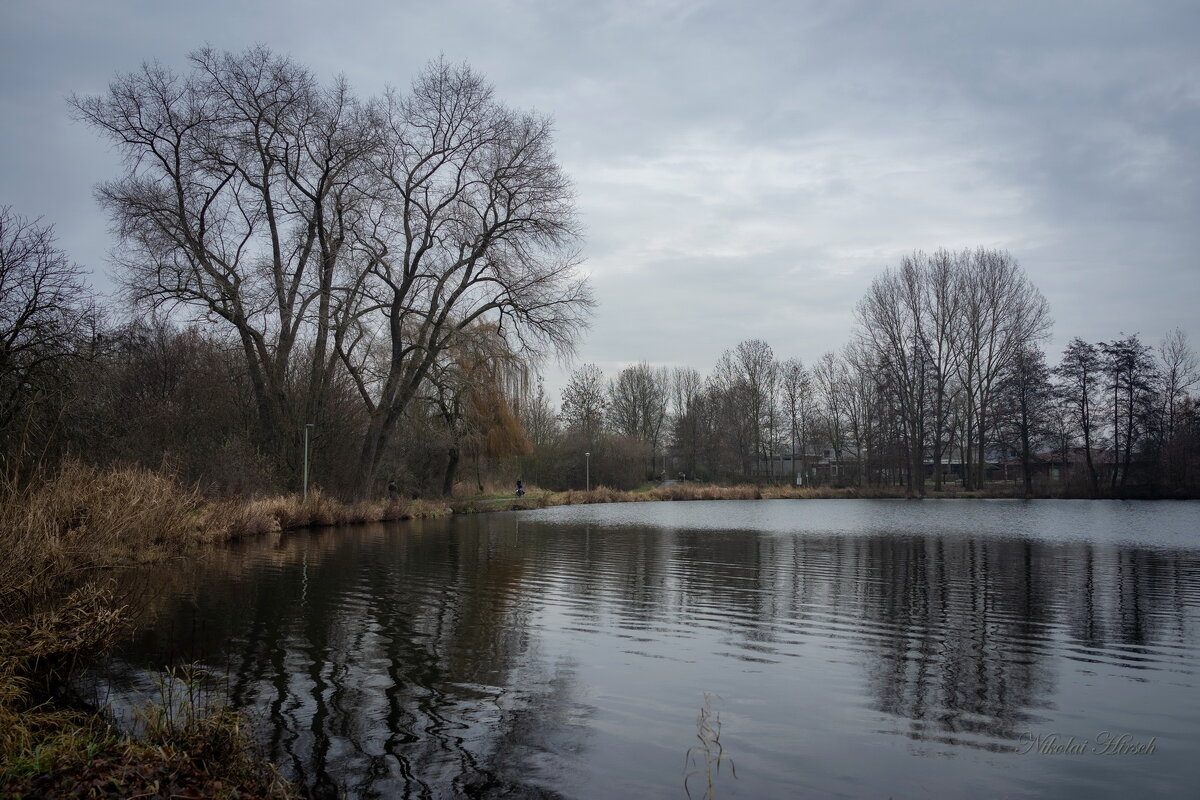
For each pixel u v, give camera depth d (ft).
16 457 37.65
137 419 68.18
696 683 22.98
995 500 160.35
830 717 20.15
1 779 13.52
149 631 28.63
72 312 54.90
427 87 87.51
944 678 23.70
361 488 92.38
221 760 15.70
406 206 89.56
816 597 37.73
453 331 91.40
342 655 25.54
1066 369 169.07
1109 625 31.50
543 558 53.26
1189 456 158.20
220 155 78.89
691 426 233.55
